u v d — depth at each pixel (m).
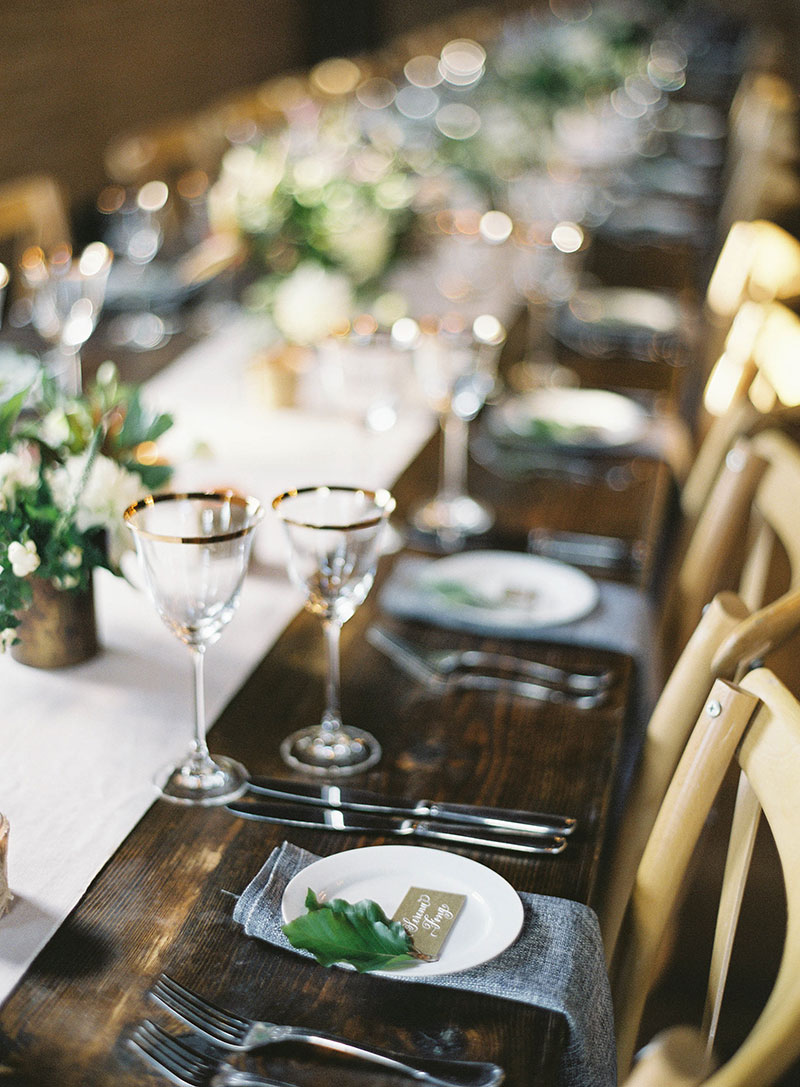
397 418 2.19
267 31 9.96
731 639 1.15
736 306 3.06
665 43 11.16
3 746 1.19
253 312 2.32
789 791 1.00
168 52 7.70
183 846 1.05
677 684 1.32
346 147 3.36
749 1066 0.81
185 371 2.43
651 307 3.02
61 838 1.05
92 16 6.47
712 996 1.17
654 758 1.34
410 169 3.40
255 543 1.62
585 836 1.08
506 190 3.66
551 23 9.13
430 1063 0.81
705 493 2.23
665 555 2.36
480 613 1.46
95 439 1.23
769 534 1.78
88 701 1.28
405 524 1.76
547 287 2.73
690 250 3.84
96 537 1.30
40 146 6.01
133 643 1.42
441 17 12.55
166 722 1.25
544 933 0.94
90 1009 0.86
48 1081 0.79
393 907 0.95
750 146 5.53
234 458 1.98
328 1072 0.81
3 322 2.70
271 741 1.22
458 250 2.95
